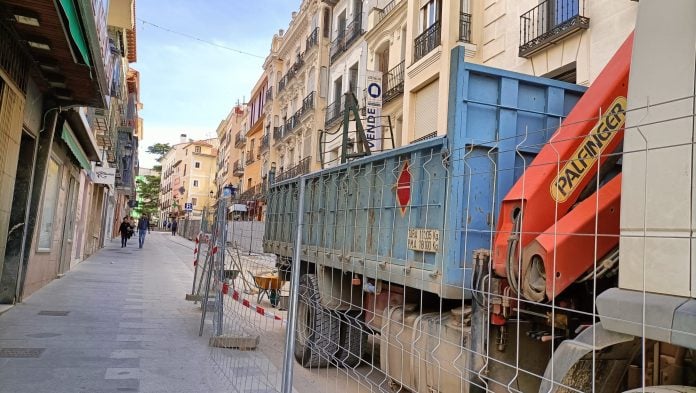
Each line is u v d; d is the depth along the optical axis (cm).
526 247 315
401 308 484
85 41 759
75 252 1734
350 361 614
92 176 1980
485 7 1330
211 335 750
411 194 455
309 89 3091
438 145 418
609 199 292
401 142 1772
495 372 335
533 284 306
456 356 374
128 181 3766
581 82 988
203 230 1142
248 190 4566
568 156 332
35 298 1004
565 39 1036
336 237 618
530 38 1138
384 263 491
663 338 203
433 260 414
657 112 223
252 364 635
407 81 1611
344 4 2598
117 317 874
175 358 634
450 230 388
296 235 405
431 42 1483
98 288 1215
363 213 552
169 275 1655
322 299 632
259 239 1073
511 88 423
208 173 9256
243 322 863
